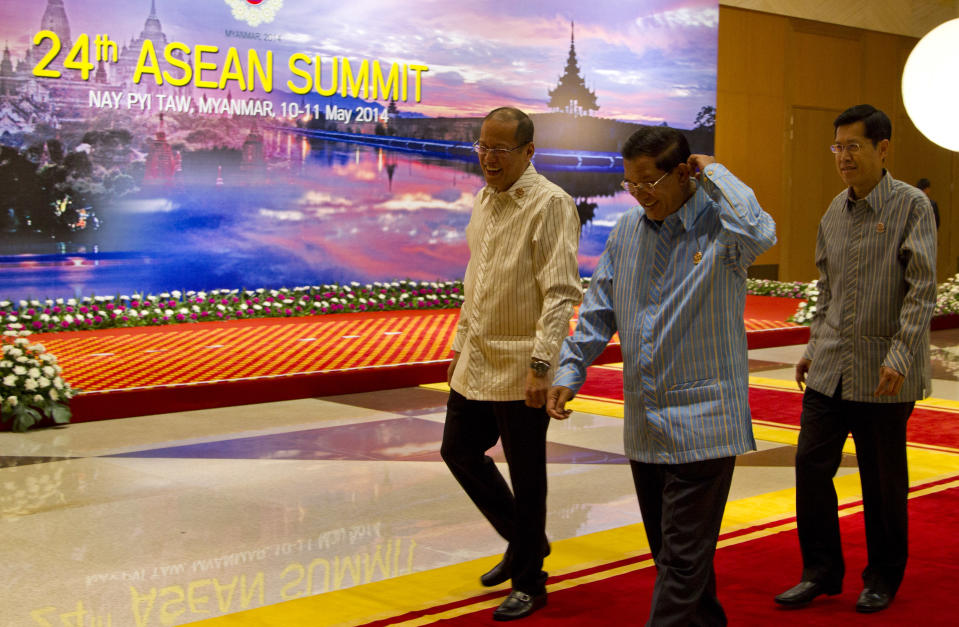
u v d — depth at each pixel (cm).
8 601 337
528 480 326
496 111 330
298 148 1326
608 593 343
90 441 608
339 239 1366
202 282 1262
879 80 2009
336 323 1170
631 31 1633
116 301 1166
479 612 324
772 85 1834
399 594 343
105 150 1186
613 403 753
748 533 416
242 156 1283
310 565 378
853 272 337
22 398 638
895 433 332
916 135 2097
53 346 941
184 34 1233
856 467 551
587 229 1631
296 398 768
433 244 1448
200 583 356
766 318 1282
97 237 1187
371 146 1386
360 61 1372
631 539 411
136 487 499
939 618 319
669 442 267
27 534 418
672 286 271
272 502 472
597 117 1617
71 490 492
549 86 1557
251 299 1249
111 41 1183
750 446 271
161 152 1224
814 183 1922
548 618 319
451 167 1458
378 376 811
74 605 334
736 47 1783
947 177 2159
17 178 1134
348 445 601
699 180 268
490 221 337
